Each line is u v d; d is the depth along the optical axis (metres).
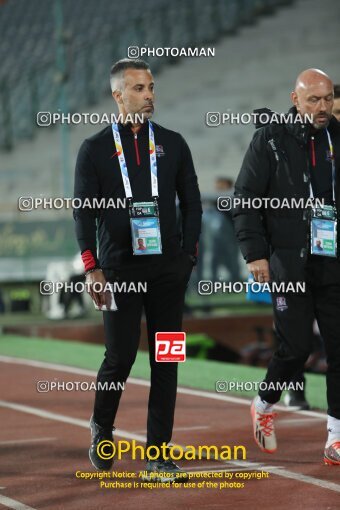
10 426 16.89
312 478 12.20
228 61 58.47
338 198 12.80
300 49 55.78
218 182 37.22
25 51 70.62
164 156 12.21
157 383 12.25
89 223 12.21
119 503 11.19
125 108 12.13
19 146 64.50
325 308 12.83
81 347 30.67
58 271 41.56
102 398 12.48
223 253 38.75
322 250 12.62
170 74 60.75
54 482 12.36
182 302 12.34
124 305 12.18
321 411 17.59
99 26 67.31
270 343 35.97
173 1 63.84
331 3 56.47
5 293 46.72
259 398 13.45
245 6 60.31
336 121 12.93
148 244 11.99
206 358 32.59
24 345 31.66
